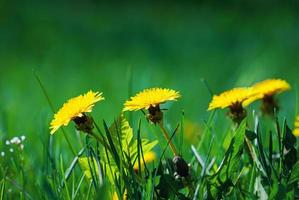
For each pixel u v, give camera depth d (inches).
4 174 100.5
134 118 185.2
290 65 377.4
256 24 600.7
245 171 97.8
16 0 641.6
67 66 397.7
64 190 98.1
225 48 485.4
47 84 319.6
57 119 87.0
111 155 92.7
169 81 323.3
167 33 578.9
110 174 94.0
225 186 89.0
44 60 420.8
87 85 310.5
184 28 606.9
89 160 95.5
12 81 331.0
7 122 155.6
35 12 637.3
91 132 88.0
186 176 88.7
